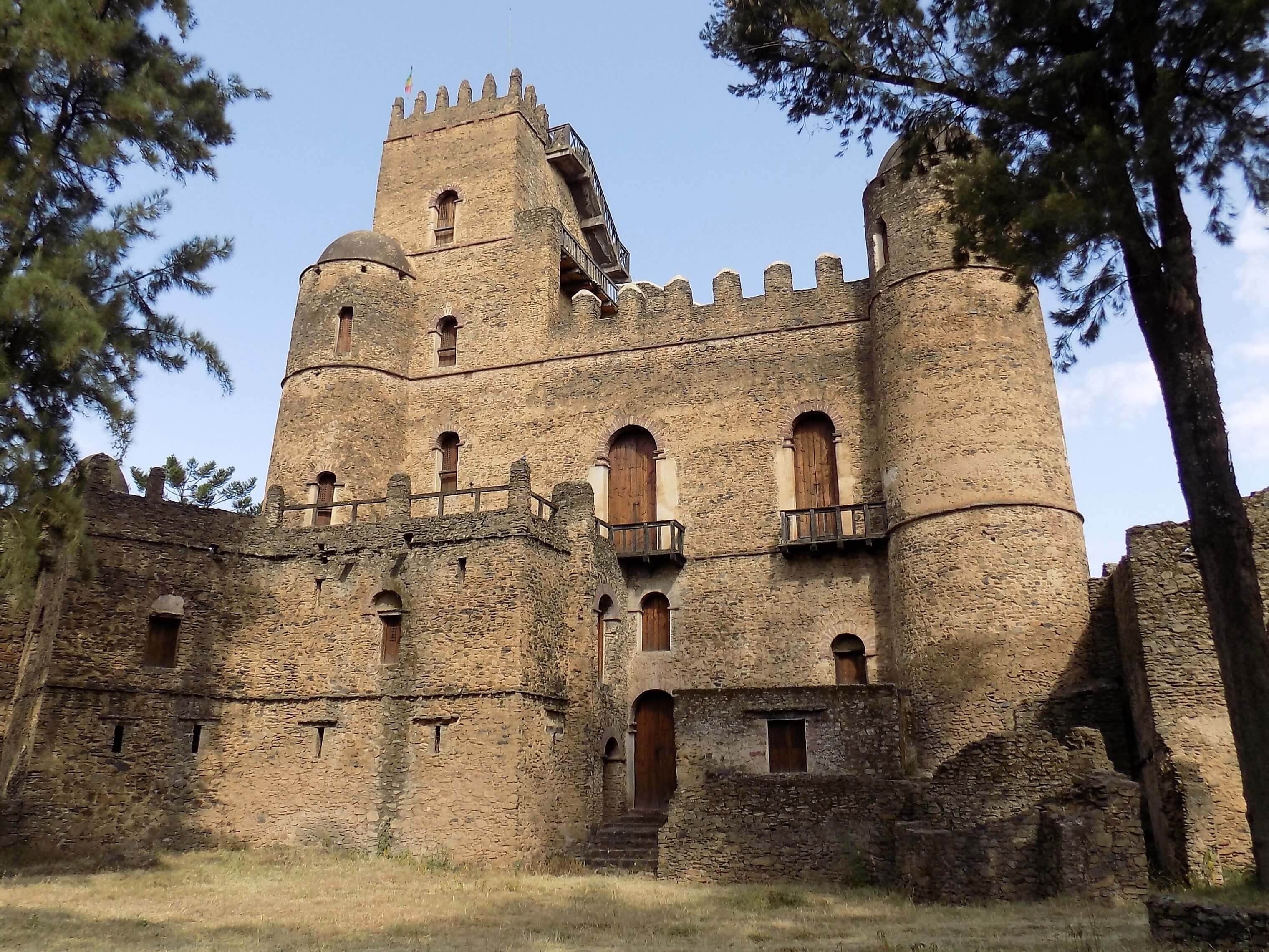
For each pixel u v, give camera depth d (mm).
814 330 31047
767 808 21547
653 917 16391
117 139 20000
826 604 28422
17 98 19266
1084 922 14742
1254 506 19984
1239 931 11805
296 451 32438
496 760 24062
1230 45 13430
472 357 34750
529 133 39094
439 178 38250
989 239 15445
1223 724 18828
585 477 32062
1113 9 13914
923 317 27500
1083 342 16062
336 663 26625
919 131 16297
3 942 13484
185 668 26516
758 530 29750
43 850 23391
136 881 20156
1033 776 19422
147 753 25484
